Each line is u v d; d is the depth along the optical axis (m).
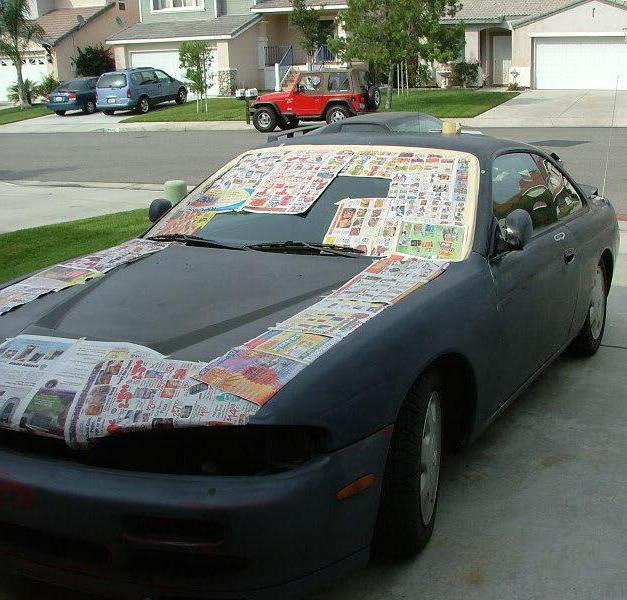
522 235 3.83
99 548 2.69
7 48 37.75
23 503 2.68
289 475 2.60
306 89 23.61
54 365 2.89
